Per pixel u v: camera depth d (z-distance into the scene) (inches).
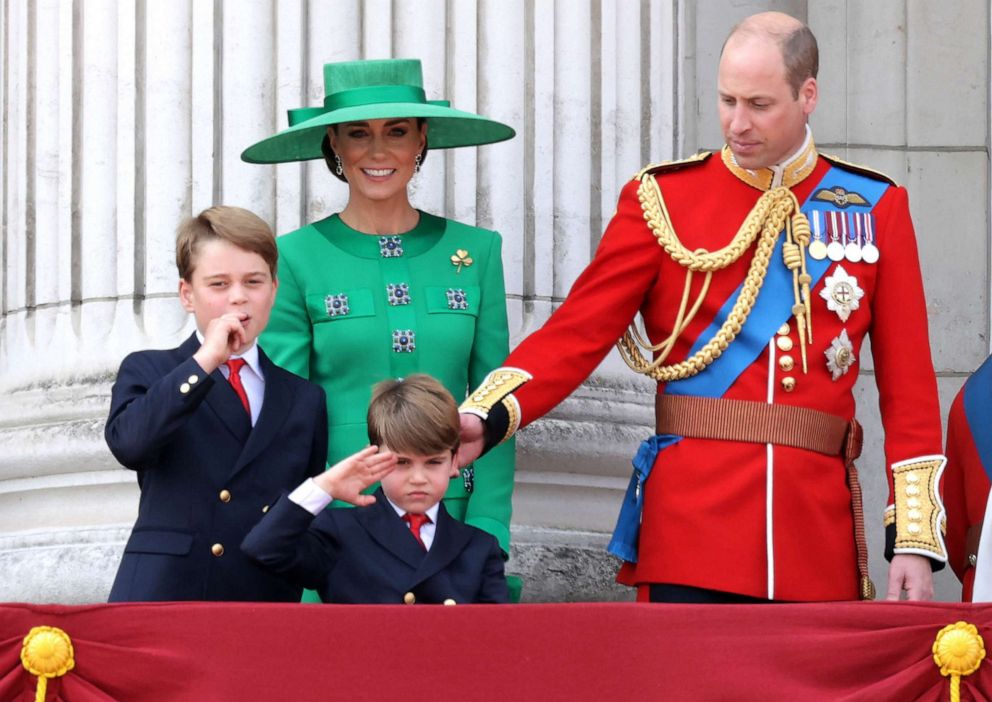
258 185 829.2
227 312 650.2
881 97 1019.3
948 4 1023.6
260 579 649.0
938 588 977.5
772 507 661.9
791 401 672.4
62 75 864.9
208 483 650.2
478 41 856.9
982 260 1017.5
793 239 682.8
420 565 641.0
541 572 828.6
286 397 668.1
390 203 752.3
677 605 562.3
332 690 552.4
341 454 724.7
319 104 832.3
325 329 735.1
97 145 849.5
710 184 694.5
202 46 837.8
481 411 673.6
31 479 853.8
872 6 1021.8
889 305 685.3
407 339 735.1
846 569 671.8
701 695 558.6
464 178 843.4
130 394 647.8
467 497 730.2
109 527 826.2
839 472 677.9
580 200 866.1
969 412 751.1
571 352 690.8
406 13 844.6
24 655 550.3
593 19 884.0
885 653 561.3
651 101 903.7
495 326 756.0
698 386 679.7
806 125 692.1
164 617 555.8
